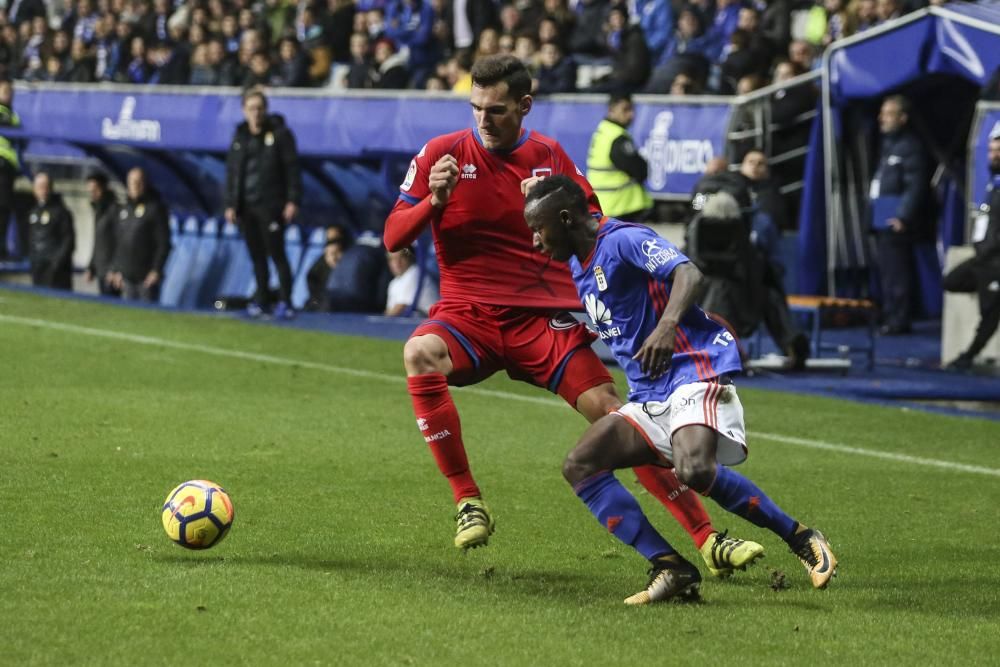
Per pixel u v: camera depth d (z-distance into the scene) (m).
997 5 26.12
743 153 25.91
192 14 39.12
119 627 7.95
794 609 9.05
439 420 10.09
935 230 28.64
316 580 9.25
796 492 13.38
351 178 31.92
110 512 11.12
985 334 22.38
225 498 9.80
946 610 9.20
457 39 34.59
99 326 24.23
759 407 18.77
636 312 9.06
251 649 7.66
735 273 20.64
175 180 35.44
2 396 16.91
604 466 9.16
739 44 28.30
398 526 11.21
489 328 10.52
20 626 7.89
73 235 31.53
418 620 8.34
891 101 25.92
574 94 28.44
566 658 7.72
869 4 28.25
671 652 7.92
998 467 15.10
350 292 28.83
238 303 30.58
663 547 9.05
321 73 34.84
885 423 17.81
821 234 27.06
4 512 10.96
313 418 16.44
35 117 35.06
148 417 15.94
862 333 26.83
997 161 22.19
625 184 23.53
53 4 47.91
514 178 10.49
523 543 10.80
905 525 12.06
